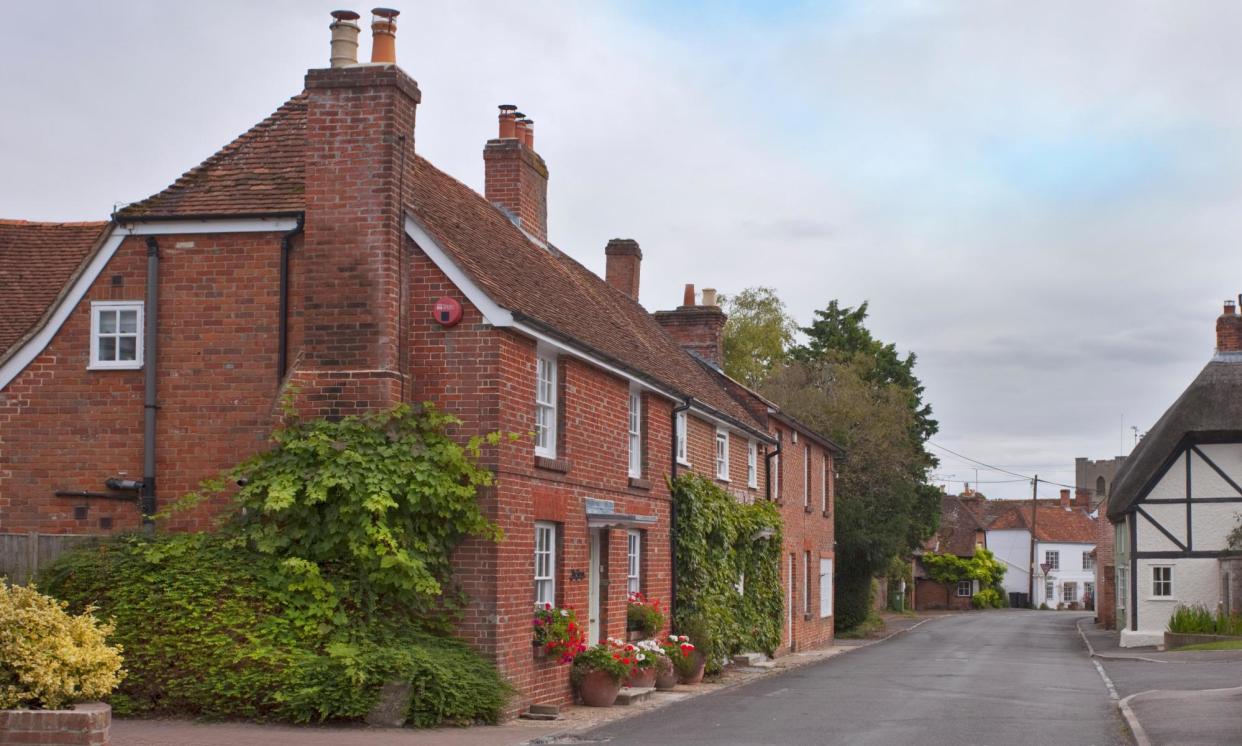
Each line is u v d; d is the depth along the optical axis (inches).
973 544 3577.8
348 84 621.3
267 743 492.1
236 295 632.4
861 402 2009.1
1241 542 1429.6
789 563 1315.2
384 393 603.5
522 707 633.6
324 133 621.9
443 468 601.6
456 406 621.0
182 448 627.8
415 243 630.5
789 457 1342.3
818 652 1334.9
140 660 556.7
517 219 932.6
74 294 645.3
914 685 858.8
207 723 548.7
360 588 582.6
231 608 564.7
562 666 695.1
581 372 737.6
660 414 895.7
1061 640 1635.1
